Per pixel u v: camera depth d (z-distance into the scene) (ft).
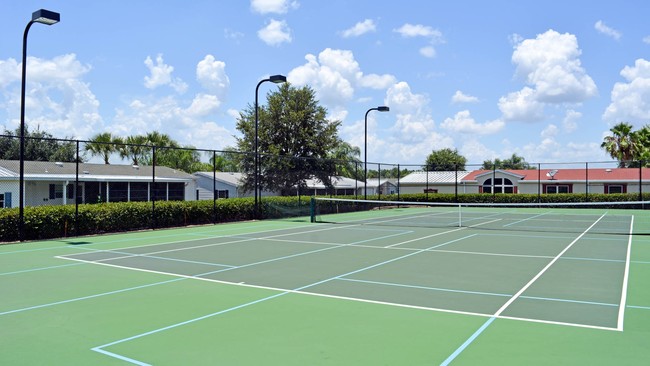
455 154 255.29
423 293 28.53
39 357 18.02
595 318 23.02
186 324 22.21
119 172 125.80
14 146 141.69
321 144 146.92
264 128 144.77
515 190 164.55
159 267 37.91
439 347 18.92
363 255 44.45
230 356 18.04
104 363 17.35
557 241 55.47
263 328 21.54
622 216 100.63
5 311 24.64
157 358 17.84
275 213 93.91
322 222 84.58
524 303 26.04
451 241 55.72
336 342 19.61
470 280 32.50
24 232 55.93
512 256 43.60
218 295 28.12
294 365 17.10
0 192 96.17
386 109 110.83
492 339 19.88
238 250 48.03
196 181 141.08
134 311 24.57
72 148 142.00
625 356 17.81
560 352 18.26
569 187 158.10
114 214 65.82
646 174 153.28
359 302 26.35
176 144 162.20
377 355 18.07
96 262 40.47
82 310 24.79
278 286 30.63
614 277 33.50
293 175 136.98
